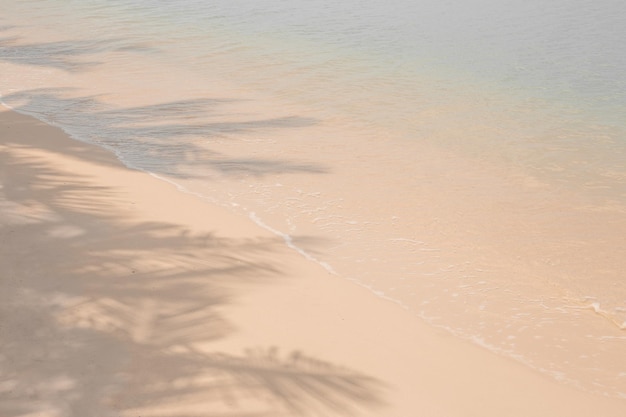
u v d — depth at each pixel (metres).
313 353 5.69
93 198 8.32
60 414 4.76
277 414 4.93
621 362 5.97
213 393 5.08
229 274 6.83
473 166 10.12
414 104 12.80
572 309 6.74
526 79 14.39
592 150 10.78
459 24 19.23
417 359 5.78
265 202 8.68
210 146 10.52
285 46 16.86
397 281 7.05
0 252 6.83
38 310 5.94
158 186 8.91
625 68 15.10
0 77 14.12
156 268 6.79
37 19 20.28
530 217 8.59
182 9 21.34
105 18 20.22
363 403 5.16
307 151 10.47
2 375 5.12
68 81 13.89
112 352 5.45
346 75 14.53
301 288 6.71
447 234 8.12
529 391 5.52
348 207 8.67
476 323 6.43
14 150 9.81
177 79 14.14
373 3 22.00
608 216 8.64
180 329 5.84
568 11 20.98
